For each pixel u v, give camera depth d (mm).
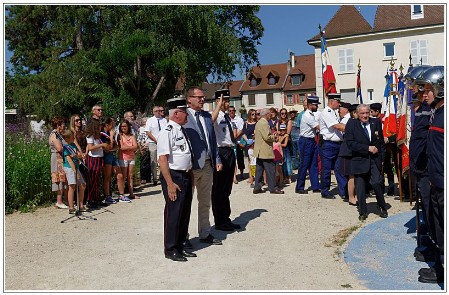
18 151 10070
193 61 27812
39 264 5742
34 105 28172
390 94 9023
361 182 7492
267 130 9883
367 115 7453
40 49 35125
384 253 5785
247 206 8820
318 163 10156
